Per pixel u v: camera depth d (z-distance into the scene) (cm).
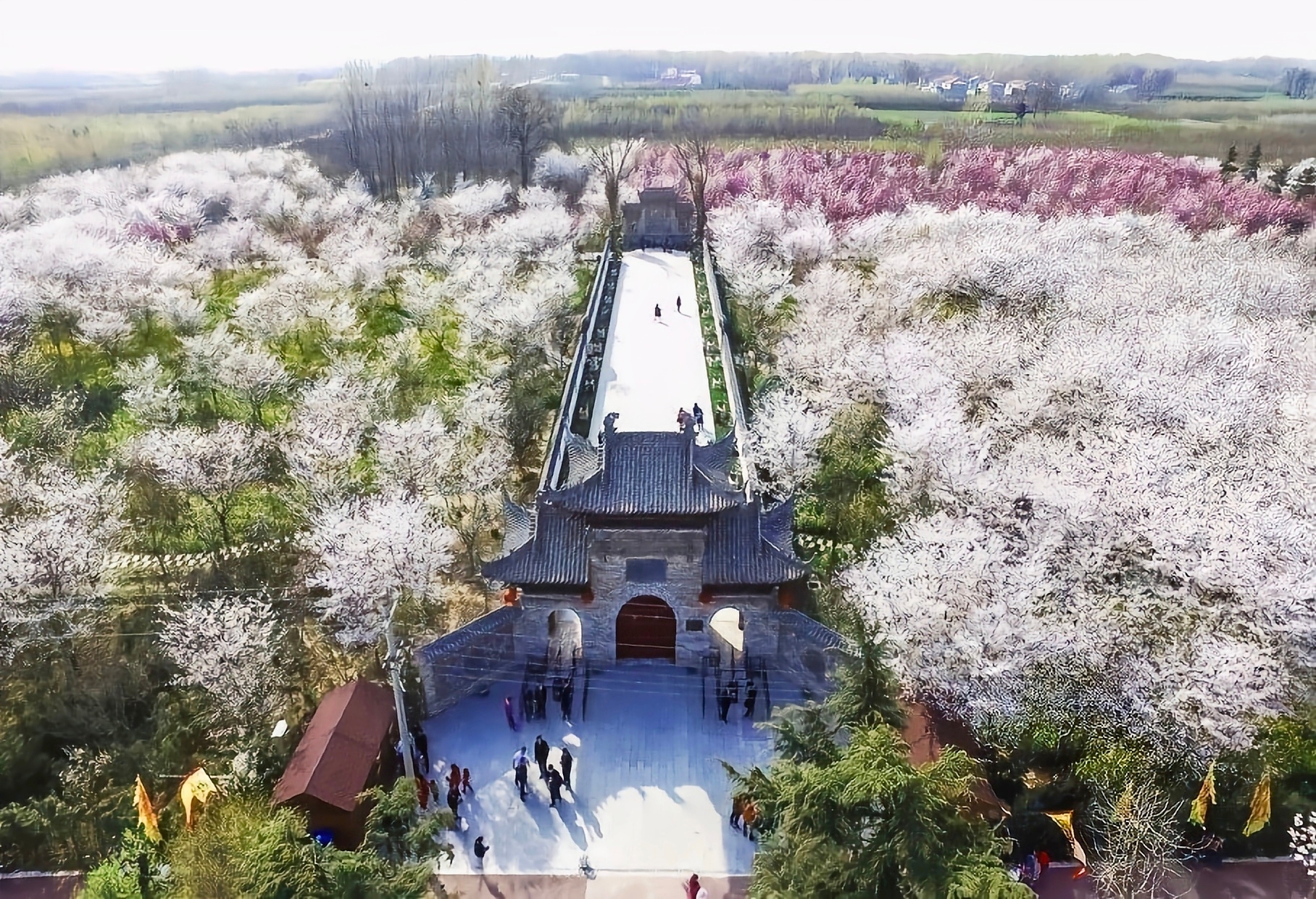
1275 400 5562
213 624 3928
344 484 5166
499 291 7912
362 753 3638
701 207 12444
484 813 3712
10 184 14600
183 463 4934
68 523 4459
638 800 3781
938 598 3822
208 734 3906
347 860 2688
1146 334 6388
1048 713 3612
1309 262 9750
